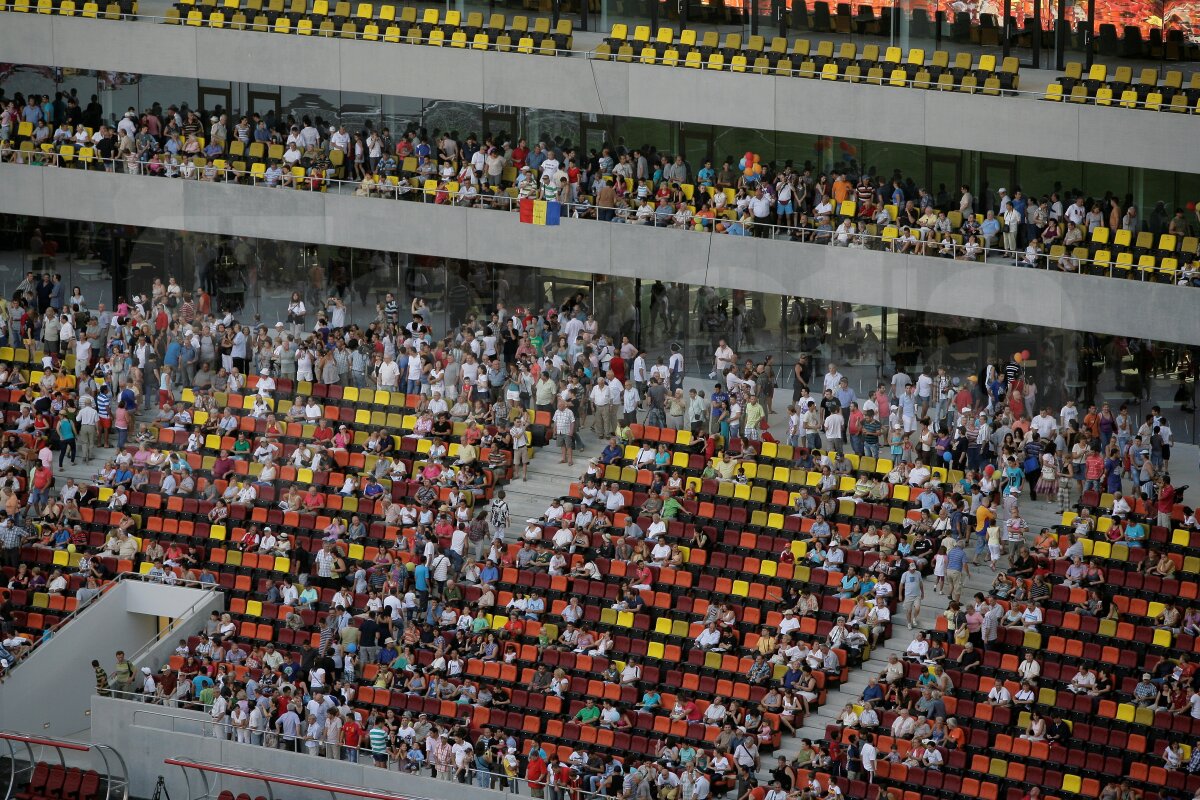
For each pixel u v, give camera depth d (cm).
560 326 9762
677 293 9775
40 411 9781
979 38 9331
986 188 9275
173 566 9081
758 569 8538
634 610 8462
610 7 10106
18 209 10544
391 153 10244
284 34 10069
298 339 9981
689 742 7869
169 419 9819
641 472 9044
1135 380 8969
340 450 9444
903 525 8438
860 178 9425
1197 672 7644
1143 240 8850
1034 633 7944
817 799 7381
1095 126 8669
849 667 8044
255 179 10200
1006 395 8988
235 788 8088
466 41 9900
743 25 9781
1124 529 8262
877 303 9125
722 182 9731
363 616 8469
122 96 10612
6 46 10488
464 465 9175
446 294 10181
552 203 9594
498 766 7869
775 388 9731
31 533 9331
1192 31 8875
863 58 9294
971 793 7506
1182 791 7356
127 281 10662
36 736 8569
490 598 8581
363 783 7988
